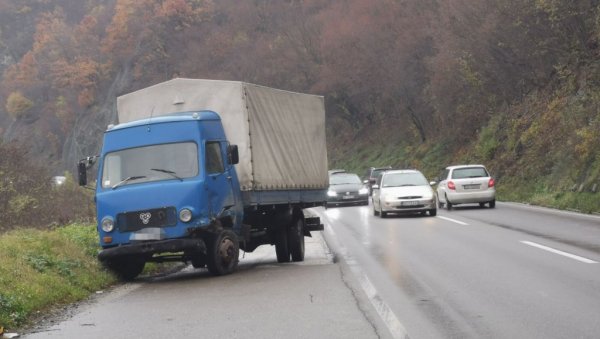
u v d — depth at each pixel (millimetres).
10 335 8516
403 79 60000
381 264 13789
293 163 16688
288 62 80062
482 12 42469
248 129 14578
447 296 9875
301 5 81938
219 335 7977
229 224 14250
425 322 8211
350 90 73250
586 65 35844
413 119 61625
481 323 8055
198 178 13047
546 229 19172
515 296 9633
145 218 13000
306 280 12078
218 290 11516
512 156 39344
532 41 39656
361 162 72125
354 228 23469
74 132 97250
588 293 9641
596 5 34781
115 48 97812
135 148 13531
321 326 8180
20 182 28047
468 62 44719
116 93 94562
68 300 11188
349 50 68125
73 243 15227
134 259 13867
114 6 103875
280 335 7809
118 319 9406
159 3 94812
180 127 13438
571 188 29156
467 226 21266
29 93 104312
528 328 7715
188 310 9750
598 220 21266
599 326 7691
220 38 87062
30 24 123812
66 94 100312
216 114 14297
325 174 18891
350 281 11664
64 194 29594
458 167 30328
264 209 15859
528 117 40344
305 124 17797
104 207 13258
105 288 12906
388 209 26828
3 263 11531
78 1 119812
